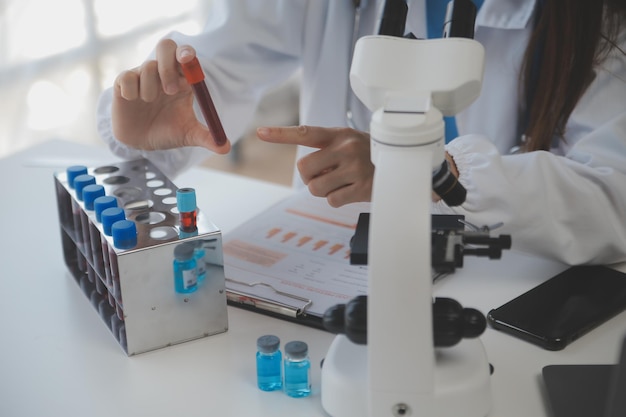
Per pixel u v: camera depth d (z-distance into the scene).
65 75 2.63
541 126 1.15
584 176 1.01
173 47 1.09
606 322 0.90
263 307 0.93
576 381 0.78
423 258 0.64
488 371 0.75
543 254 1.01
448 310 0.71
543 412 0.76
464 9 0.73
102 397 0.80
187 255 0.86
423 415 0.71
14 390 0.82
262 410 0.78
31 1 2.45
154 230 0.87
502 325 0.88
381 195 0.65
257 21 1.32
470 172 0.99
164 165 1.23
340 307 0.73
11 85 2.47
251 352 0.87
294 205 1.18
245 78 1.33
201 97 0.97
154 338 0.88
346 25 1.33
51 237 1.16
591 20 1.08
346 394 0.73
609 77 1.10
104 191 0.94
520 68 1.21
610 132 1.05
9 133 2.51
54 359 0.87
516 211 0.98
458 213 0.98
